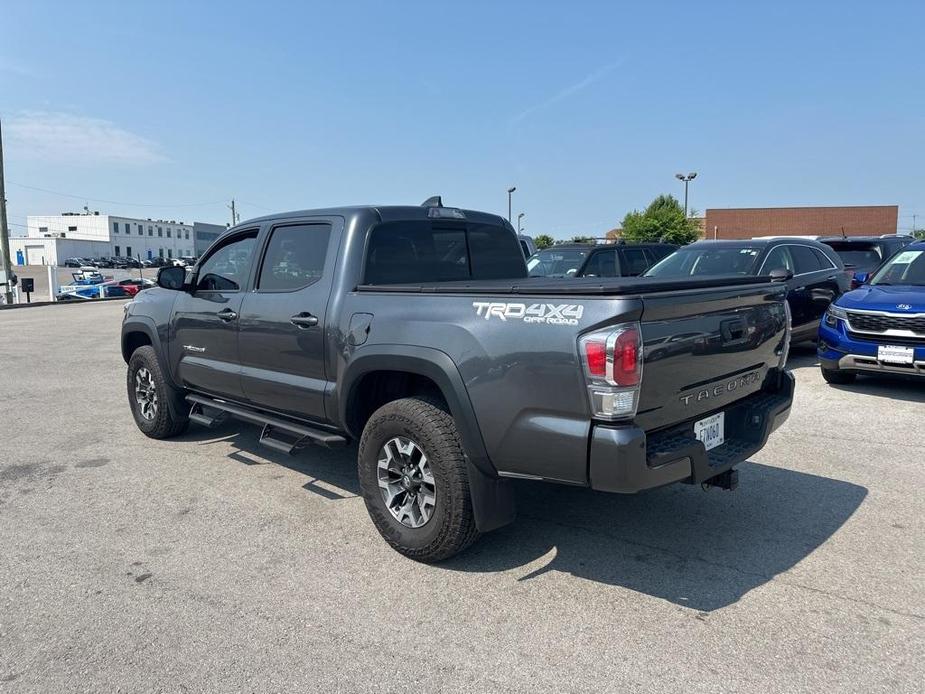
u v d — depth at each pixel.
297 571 3.71
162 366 5.94
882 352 7.20
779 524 4.21
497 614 3.25
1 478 5.28
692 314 3.34
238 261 5.14
